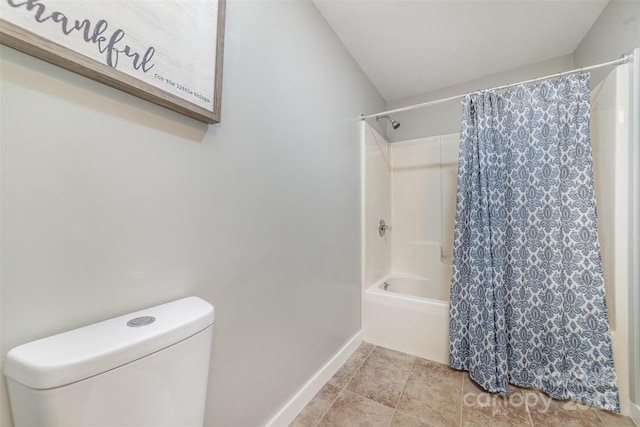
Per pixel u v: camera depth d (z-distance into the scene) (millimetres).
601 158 1478
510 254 1552
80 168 585
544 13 1571
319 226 1520
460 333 1653
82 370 473
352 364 1742
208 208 881
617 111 1347
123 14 616
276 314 1183
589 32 1719
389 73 2232
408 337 1880
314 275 1470
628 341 1305
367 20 1615
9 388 487
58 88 551
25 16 484
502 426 1227
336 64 1735
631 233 1303
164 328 605
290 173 1280
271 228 1156
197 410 681
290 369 1272
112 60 599
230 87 958
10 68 494
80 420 474
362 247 2070
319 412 1313
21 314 510
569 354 1400
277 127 1194
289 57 1277
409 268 2654
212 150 894
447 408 1342
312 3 1474
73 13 540
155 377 584
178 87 740
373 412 1315
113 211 640
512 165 1567
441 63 2096
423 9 1531
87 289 598
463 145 1724
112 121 636
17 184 504
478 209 1626
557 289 1433
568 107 1454
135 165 683
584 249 1389
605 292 1419
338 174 1740
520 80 2172
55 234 551
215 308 904
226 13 942
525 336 1496
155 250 730
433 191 2557
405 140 2703
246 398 1027
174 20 727
